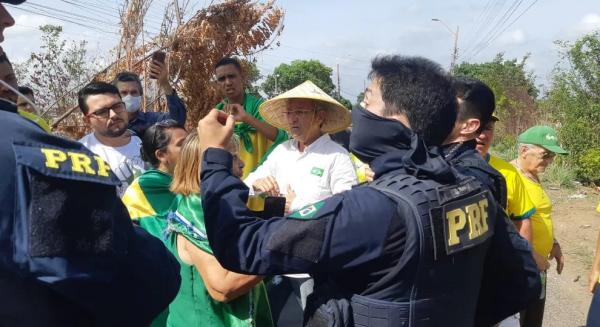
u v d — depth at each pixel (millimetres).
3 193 1113
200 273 2195
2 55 1466
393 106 1659
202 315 2254
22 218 1123
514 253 1852
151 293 1389
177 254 2312
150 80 5641
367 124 1680
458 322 1585
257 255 1554
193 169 2264
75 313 1284
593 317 3186
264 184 2930
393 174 1636
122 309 1324
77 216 1152
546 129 3607
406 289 1485
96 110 3725
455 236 1516
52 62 6449
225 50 5922
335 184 3266
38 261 1113
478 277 1672
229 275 2109
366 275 1523
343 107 3385
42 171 1121
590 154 12164
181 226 2230
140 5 5598
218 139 1776
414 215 1467
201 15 5828
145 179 2738
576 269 6691
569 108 13047
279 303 2934
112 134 3789
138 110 4516
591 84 12898
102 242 1192
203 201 1678
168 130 2824
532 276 1895
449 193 1548
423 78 1670
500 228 1848
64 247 1134
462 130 2428
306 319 1665
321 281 1681
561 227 8672
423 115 1641
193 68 5758
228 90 4660
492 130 3000
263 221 1631
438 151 1688
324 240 1475
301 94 3291
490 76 26812
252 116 4395
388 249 1479
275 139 4387
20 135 1162
